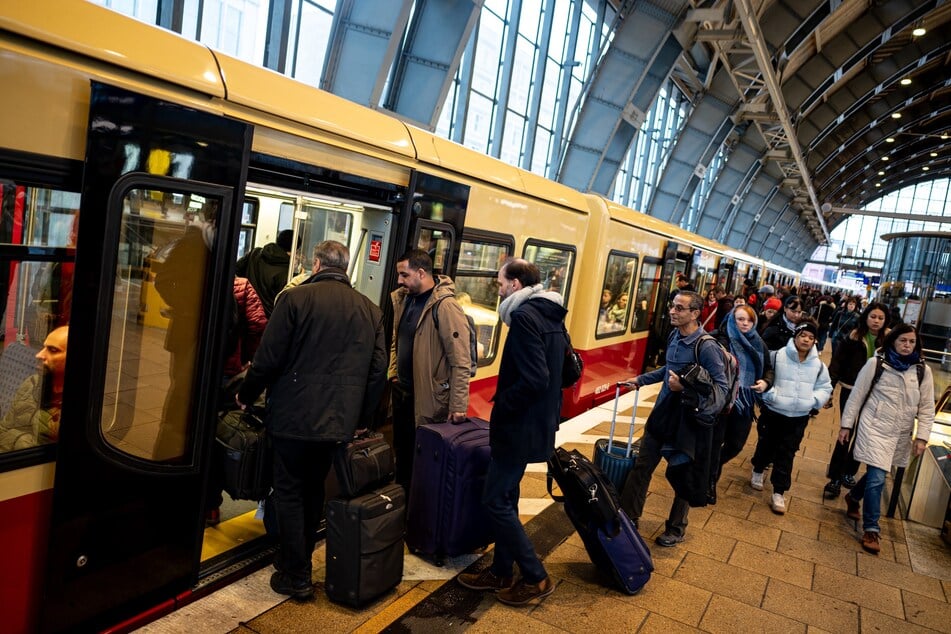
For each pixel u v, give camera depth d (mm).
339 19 8555
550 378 3082
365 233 3951
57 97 2139
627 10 14086
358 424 3107
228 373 3527
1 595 2236
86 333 2268
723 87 19969
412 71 9867
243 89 2734
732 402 4355
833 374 6180
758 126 23469
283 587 3041
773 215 42531
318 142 3158
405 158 3768
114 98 2234
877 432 4434
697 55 18406
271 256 4363
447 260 4273
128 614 2621
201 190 2541
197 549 2852
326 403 2855
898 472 5109
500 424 3070
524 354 2959
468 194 4371
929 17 20469
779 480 4957
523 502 4535
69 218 2236
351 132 3307
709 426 3762
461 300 4605
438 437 3410
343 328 2893
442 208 4117
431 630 2924
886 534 4766
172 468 2664
